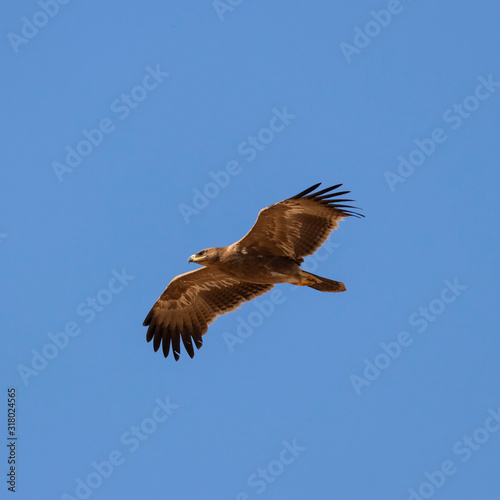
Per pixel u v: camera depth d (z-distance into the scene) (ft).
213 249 134.92
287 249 131.95
